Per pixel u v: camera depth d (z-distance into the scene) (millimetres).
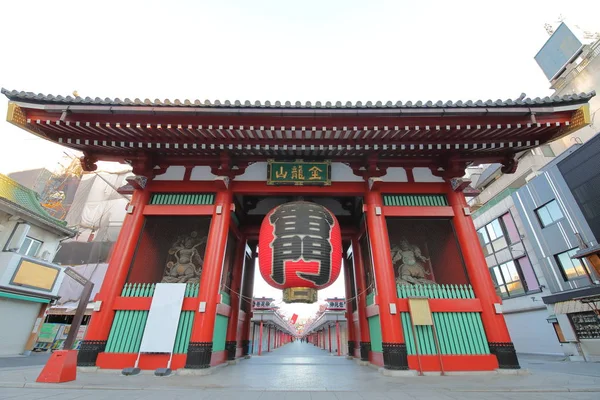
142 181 10430
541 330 19922
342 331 23250
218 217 10000
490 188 29656
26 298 18000
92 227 32938
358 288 13352
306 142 9602
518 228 22062
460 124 8617
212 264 9328
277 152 10367
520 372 8156
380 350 10273
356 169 10883
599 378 7590
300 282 8477
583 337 16781
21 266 17672
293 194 10938
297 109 8422
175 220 11016
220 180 10172
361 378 7789
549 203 19703
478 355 8531
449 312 9117
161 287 9156
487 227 25391
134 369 7949
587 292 16609
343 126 8719
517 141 9422
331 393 5852
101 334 8570
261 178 10820
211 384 6691
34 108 8211
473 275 9461
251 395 5633
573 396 5602
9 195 19312
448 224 10844
